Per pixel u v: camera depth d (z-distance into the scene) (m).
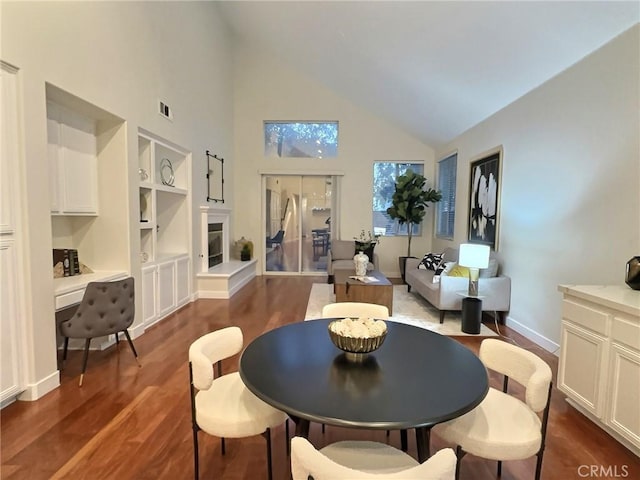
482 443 1.34
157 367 2.86
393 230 7.41
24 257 2.26
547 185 3.37
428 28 3.56
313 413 1.07
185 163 4.91
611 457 1.84
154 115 3.94
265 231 7.38
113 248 3.42
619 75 2.54
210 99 5.73
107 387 2.52
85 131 3.21
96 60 2.94
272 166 7.25
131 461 1.77
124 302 2.82
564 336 2.34
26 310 2.28
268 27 5.68
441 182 6.83
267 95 7.16
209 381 1.44
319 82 7.09
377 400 1.16
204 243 5.39
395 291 5.91
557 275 3.21
